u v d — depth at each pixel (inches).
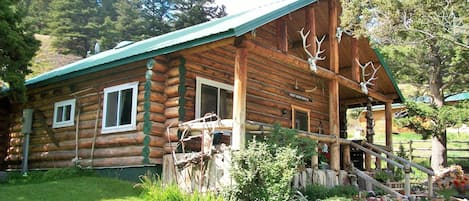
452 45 645.9
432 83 748.6
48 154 490.0
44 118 509.4
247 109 462.3
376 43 535.2
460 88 763.4
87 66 436.8
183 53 380.5
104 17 1910.7
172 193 305.9
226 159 320.8
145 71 400.5
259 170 305.9
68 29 1726.1
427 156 874.8
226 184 314.3
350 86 509.0
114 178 393.4
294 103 540.7
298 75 554.6
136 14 1800.0
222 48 442.3
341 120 677.3
